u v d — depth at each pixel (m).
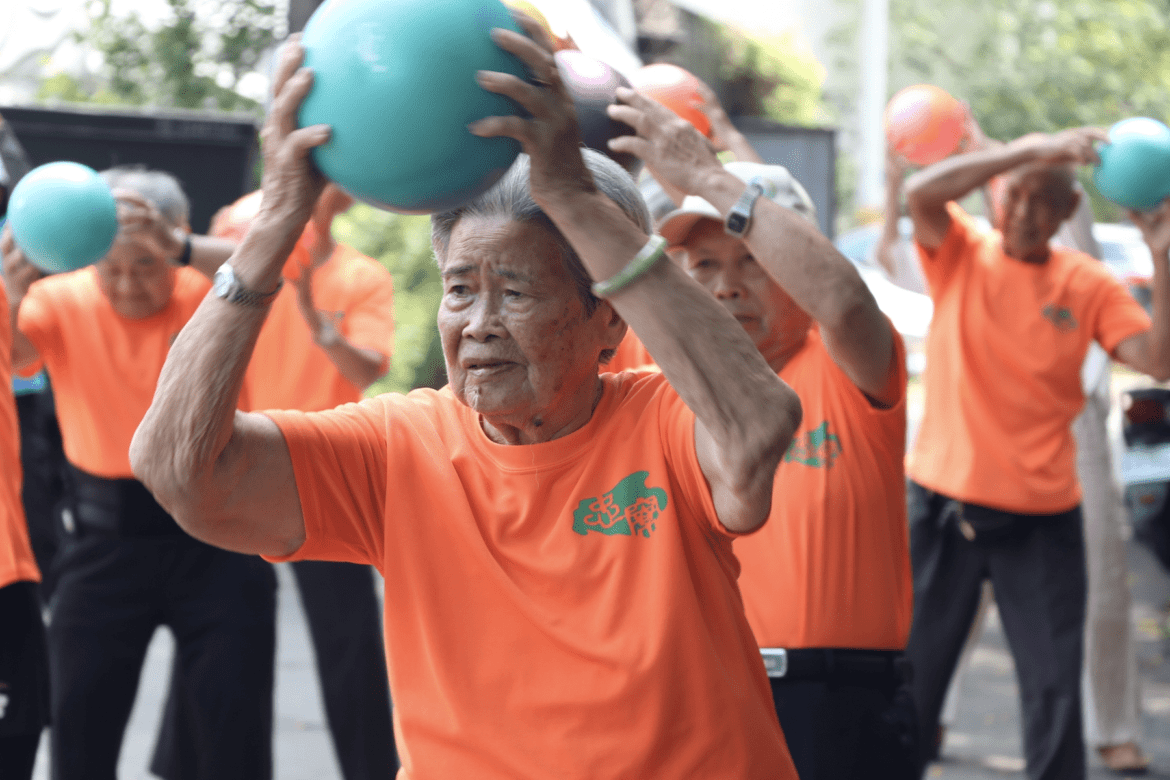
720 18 16.00
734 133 3.25
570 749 1.62
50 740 3.51
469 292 1.65
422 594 1.68
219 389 1.56
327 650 4.09
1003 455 4.02
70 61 9.32
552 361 1.63
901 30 20.17
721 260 2.61
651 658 1.60
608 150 2.17
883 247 5.07
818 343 2.63
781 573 2.54
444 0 1.42
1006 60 19.78
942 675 4.06
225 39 9.09
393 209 1.50
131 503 3.48
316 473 1.71
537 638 1.64
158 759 4.17
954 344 4.12
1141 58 19.36
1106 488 4.73
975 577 4.07
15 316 3.49
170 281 3.60
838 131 8.80
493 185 1.51
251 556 3.58
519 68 1.44
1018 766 4.68
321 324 4.03
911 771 2.55
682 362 1.54
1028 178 4.02
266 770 3.54
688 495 1.67
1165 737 5.04
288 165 1.48
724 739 1.63
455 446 1.72
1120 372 16.95
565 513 1.67
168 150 6.69
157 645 6.12
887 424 2.54
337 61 1.41
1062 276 4.14
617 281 1.52
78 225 2.98
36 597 3.14
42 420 5.43
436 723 1.67
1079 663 3.93
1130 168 3.76
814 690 2.50
